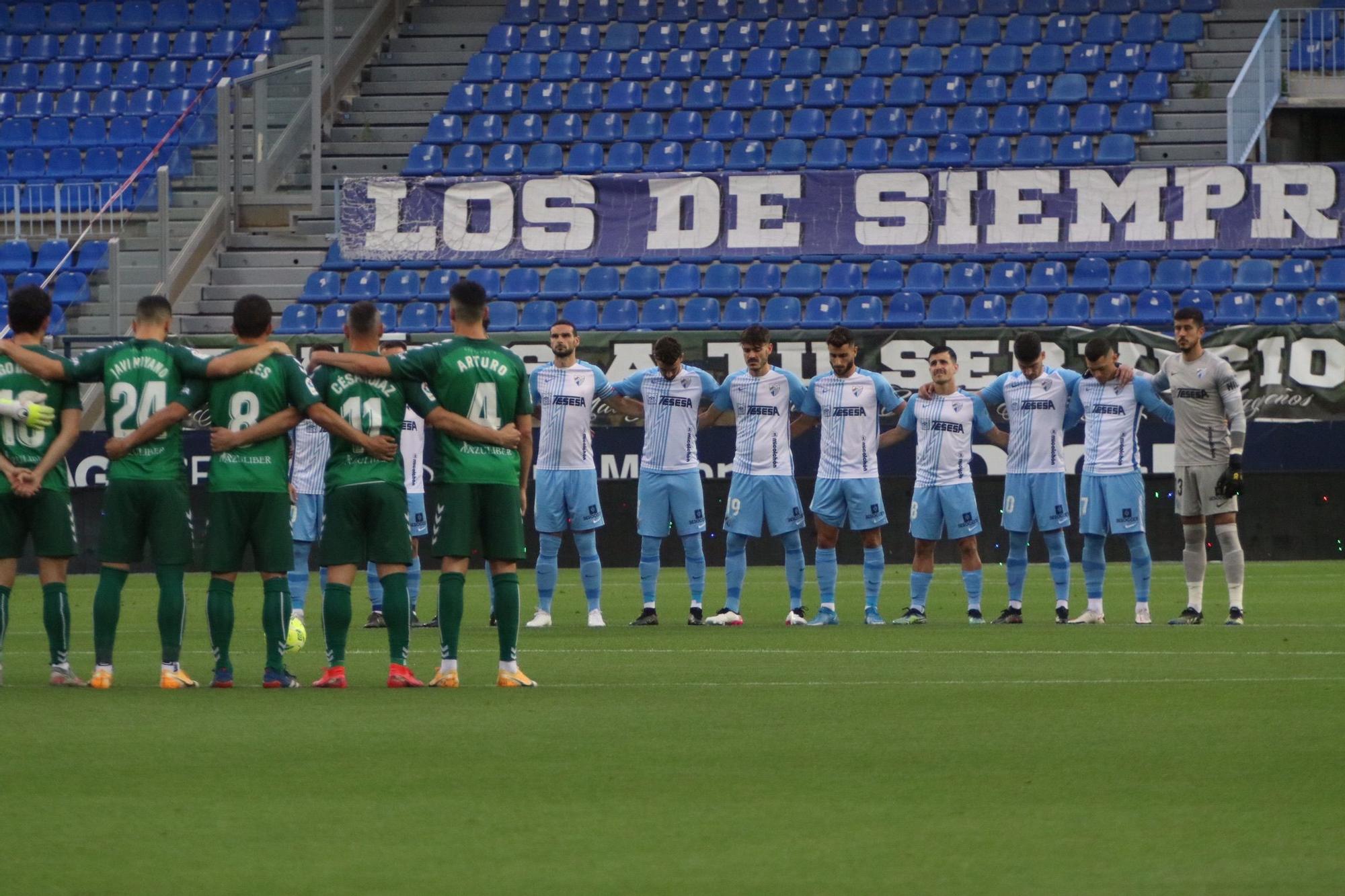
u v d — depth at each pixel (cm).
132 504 3019
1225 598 5209
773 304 7812
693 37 9631
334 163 8994
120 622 4741
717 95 9219
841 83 9131
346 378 2966
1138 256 7912
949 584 6056
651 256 8106
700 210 8100
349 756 2248
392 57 9731
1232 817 1862
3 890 1566
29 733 2434
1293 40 8919
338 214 8269
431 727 2492
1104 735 2409
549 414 4509
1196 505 4334
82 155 9281
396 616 3008
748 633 4219
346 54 9450
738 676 3175
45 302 3086
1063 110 8794
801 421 4572
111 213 8206
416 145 8994
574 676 3209
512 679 3019
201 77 9750
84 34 10069
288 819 1870
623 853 1709
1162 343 6838
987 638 3956
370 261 8231
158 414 3000
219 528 3008
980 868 1638
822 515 4519
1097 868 1638
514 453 3027
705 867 1650
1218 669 3228
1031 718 2581
